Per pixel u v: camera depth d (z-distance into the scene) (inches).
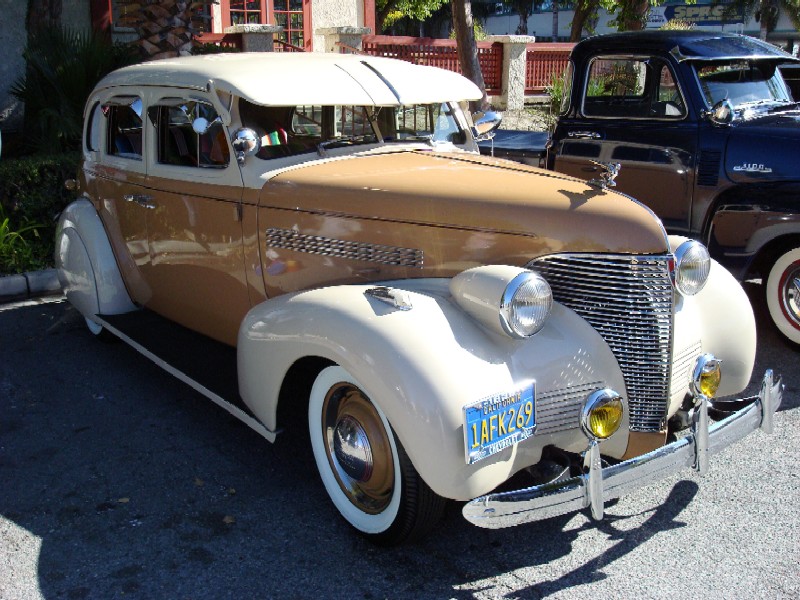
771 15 1593.3
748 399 131.9
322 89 156.0
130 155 190.1
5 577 120.0
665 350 122.5
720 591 114.4
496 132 323.6
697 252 131.0
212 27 550.9
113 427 170.4
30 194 289.3
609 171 132.9
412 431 106.5
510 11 2497.5
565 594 114.5
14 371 200.7
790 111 233.6
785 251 205.9
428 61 634.2
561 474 115.0
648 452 120.0
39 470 152.5
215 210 161.3
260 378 133.0
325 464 133.2
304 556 125.0
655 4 711.1
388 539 122.5
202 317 177.8
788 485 143.3
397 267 136.9
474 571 120.5
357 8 644.1
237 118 153.9
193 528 132.9
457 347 111.4
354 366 113.0
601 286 122.2
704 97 223.5
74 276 204.5
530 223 125.7
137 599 115.0
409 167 151.0
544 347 117.5
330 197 143.1
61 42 343.6
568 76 256.1
